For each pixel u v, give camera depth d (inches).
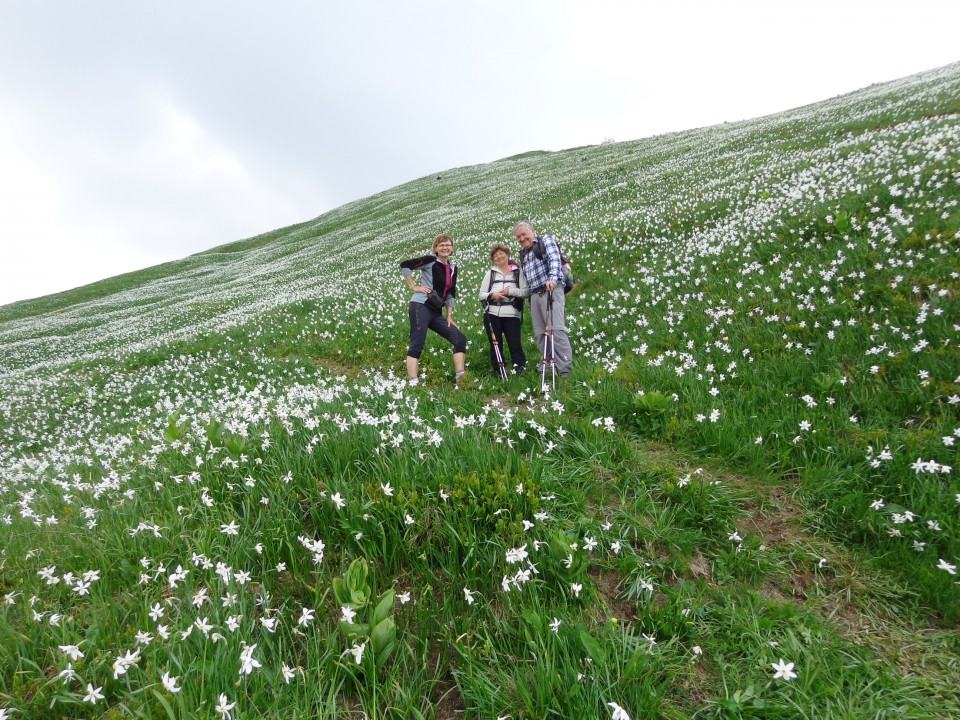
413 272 335.0
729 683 98.8
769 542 140.9
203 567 120.0
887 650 108.0
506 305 323.6
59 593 122.4
